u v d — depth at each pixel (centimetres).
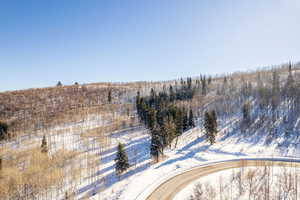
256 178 3788
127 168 4784
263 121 7725
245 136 6900
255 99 10181
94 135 7356
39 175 4341
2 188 3838
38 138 7169
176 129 6384
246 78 14662
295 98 8512
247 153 5512
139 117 8906
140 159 5394
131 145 6450
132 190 3591
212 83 14362
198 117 9081
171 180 3909
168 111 7388
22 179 4109
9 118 8975
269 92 9675
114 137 7319
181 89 12669
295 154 5272
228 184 3662
